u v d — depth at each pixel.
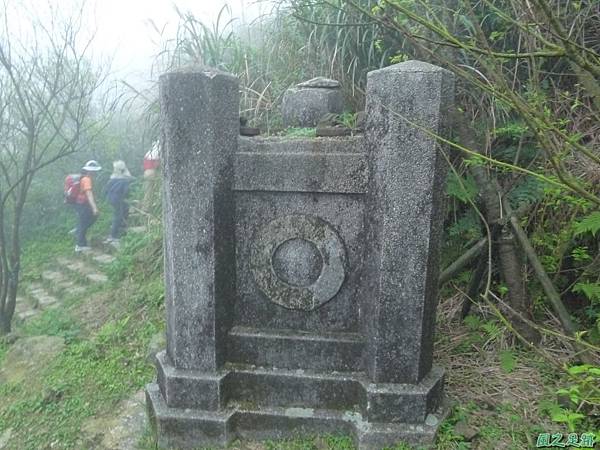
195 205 2.34
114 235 6.94
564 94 3.19
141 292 4.68
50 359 3.87
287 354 2.50
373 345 2.35
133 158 8.66
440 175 2.24
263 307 2.56
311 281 2.49
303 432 2.41
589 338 2.87
